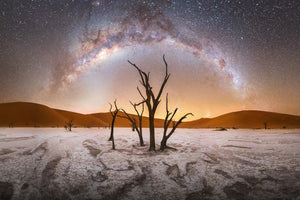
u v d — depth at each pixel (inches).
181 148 358.6
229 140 545.6
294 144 438.3
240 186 162.7
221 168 211.9
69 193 151.5
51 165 219.6
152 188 161.2
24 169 202.5
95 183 169.0
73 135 697.6
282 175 184.7
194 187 163.0
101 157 262.7
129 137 633.0
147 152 306.5
